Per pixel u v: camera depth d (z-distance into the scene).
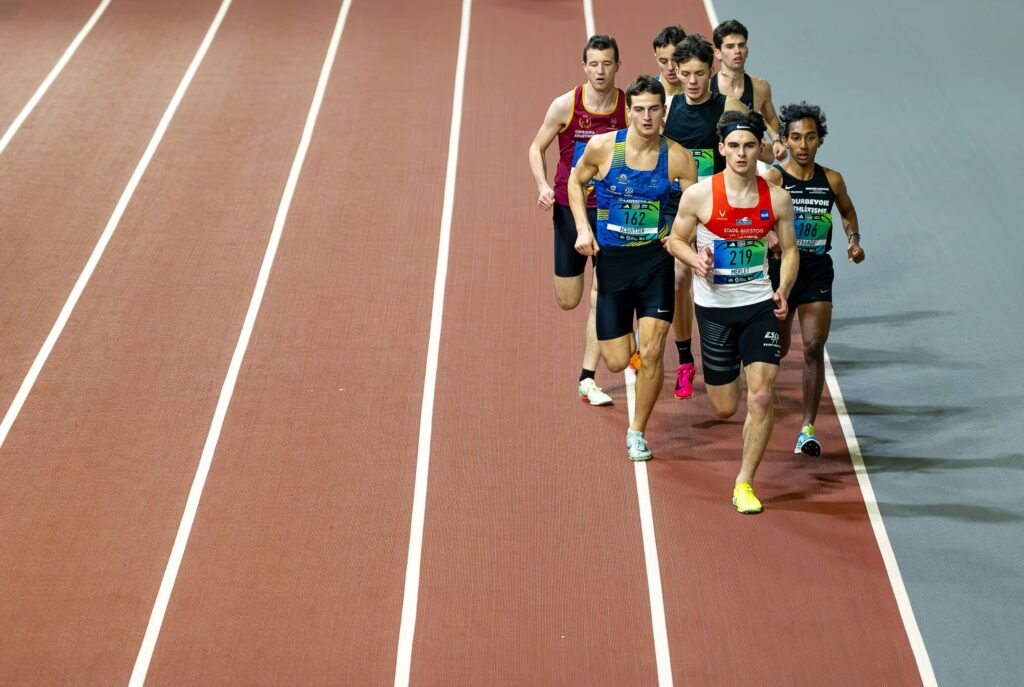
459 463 23.42
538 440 24.00
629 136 21.12
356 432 24.28
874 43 39.34
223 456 23.69
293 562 21.12
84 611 20.16
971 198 32.00
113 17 41.66
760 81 25.25
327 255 29.86
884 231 30.80
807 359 22.97
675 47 24.31
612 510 22.17
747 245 20.70
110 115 36.00
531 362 26.27
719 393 21.86
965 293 28.42
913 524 21.73
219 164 33.66
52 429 24.44
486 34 39.88
